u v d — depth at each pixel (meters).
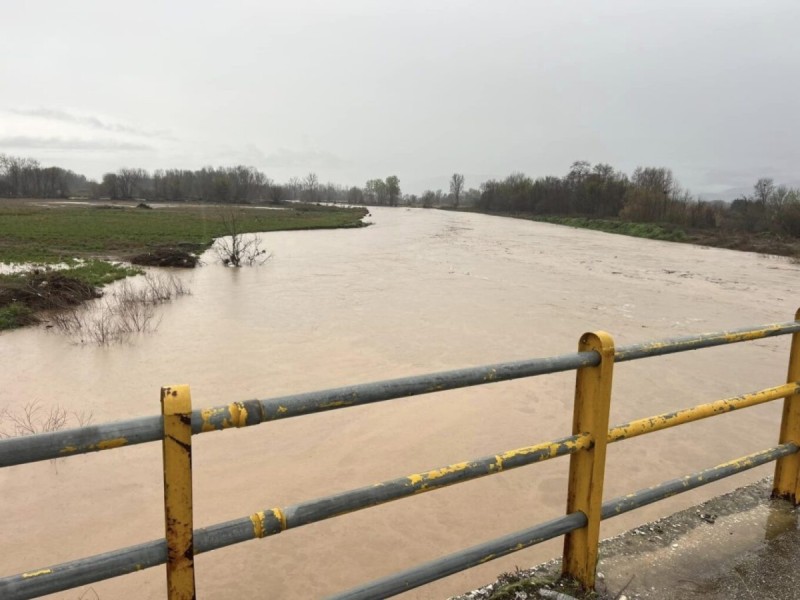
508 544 1.87
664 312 13.97
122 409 7.12
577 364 1.89
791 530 2.55
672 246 35.53
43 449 1.19
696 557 2.36
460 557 1.78
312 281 18.05
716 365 9.39
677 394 7.93
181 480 1.33
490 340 10.66
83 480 5.29
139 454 5.80
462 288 16.92
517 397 7.55
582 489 2.04
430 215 83.81
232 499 5.01
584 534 2.06
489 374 1.74
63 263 19.81
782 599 2.12
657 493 2.25
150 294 14.43
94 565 1.28
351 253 27.67
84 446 1.23
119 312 12.41
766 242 36.12
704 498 5.08
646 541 2.47
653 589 2.15
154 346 10.02
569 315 13.23
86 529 4.56
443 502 5.05
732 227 43.47
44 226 35.88
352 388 1.54
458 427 6.56
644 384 8.32
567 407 7.24
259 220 51.84
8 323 11.27
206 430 1.35
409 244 33.50
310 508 1.51
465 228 51.53
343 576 4.06
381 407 7.10
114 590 3.85
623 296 16.16
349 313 12.98
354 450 5.96
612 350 1.93
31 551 4.29
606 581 2.19
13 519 4.68
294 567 4.15
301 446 6.03
